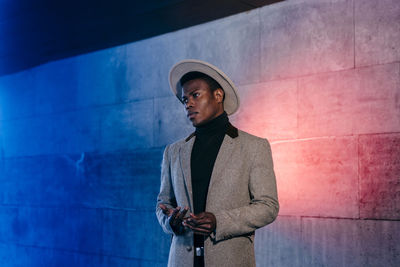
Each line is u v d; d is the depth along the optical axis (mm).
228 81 2367
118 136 4742
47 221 5336
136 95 4633
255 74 3795
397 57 3086
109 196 4750
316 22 3469
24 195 5625
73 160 5129
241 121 3848
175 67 2521
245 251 2186
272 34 3707
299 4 3562
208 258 2107
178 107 4297
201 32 4188
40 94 5555
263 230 3611
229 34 3990
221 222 2055
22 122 5730
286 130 3572
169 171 2510
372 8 3209
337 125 3316
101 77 4953
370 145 3156
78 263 4977
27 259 5512
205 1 3629
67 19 4164
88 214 4930
